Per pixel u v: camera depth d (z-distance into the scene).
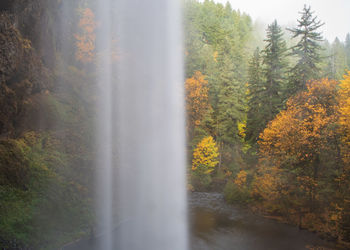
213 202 23.39
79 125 20.84
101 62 27.17
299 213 17.88
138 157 24.72
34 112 16.94
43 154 16.22
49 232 12.27
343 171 16.20
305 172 18.28
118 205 18.20
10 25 14.45
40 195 13.58
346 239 14.60
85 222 14.73
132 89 29.44
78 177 17.36
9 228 10.64
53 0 21.64
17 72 15.25
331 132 16.89
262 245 14.59
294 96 21.03
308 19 22.38
